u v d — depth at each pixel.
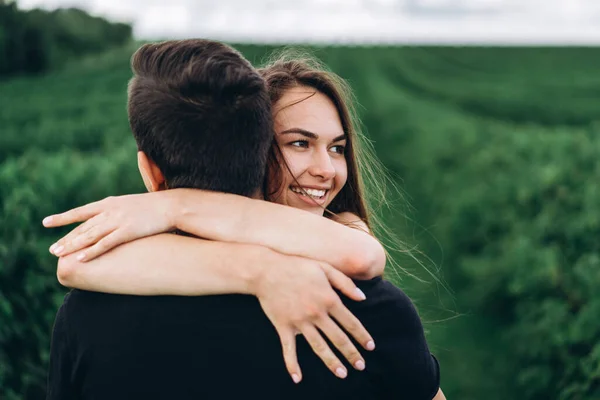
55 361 1.18
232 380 1.08
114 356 1.11
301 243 1.13
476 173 8.92
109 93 26.94
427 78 49.78
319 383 1.07
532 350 4.41
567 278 4.39
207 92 1.14
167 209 1.18
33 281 3.29
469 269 6.20
